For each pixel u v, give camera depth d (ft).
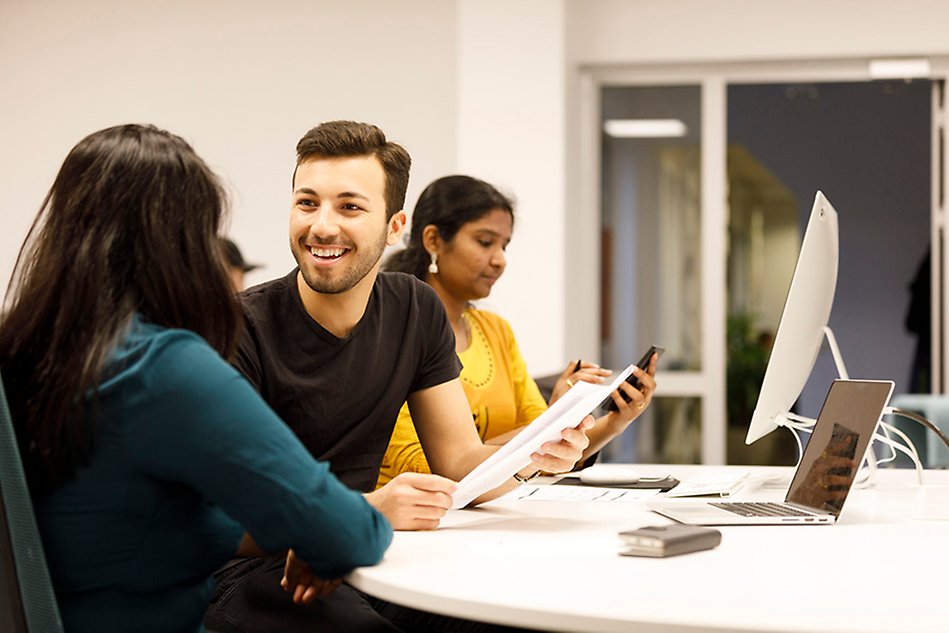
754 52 17.17
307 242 6.42
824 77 17.31
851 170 17.37
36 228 4.68
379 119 17.58
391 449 7.88
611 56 17.48
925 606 4.09
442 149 17.42
